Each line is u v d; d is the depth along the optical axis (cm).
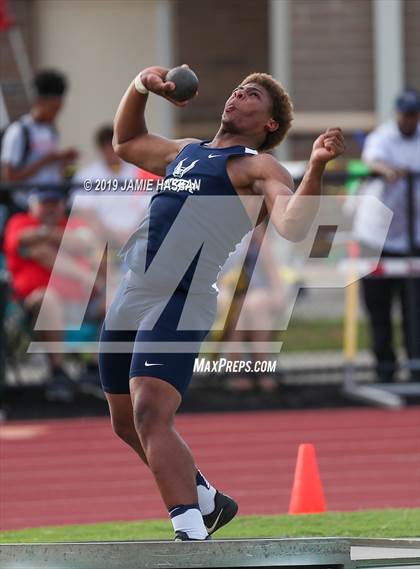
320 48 5172
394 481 2709
